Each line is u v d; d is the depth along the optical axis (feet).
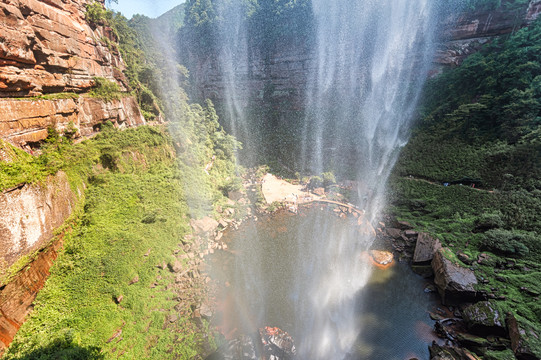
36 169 35.76
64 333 28.07
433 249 50.90
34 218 32.65
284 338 34.04
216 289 44.11
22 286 29.32
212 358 32.12
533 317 33.83
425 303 42.78
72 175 45.83
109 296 35.70
